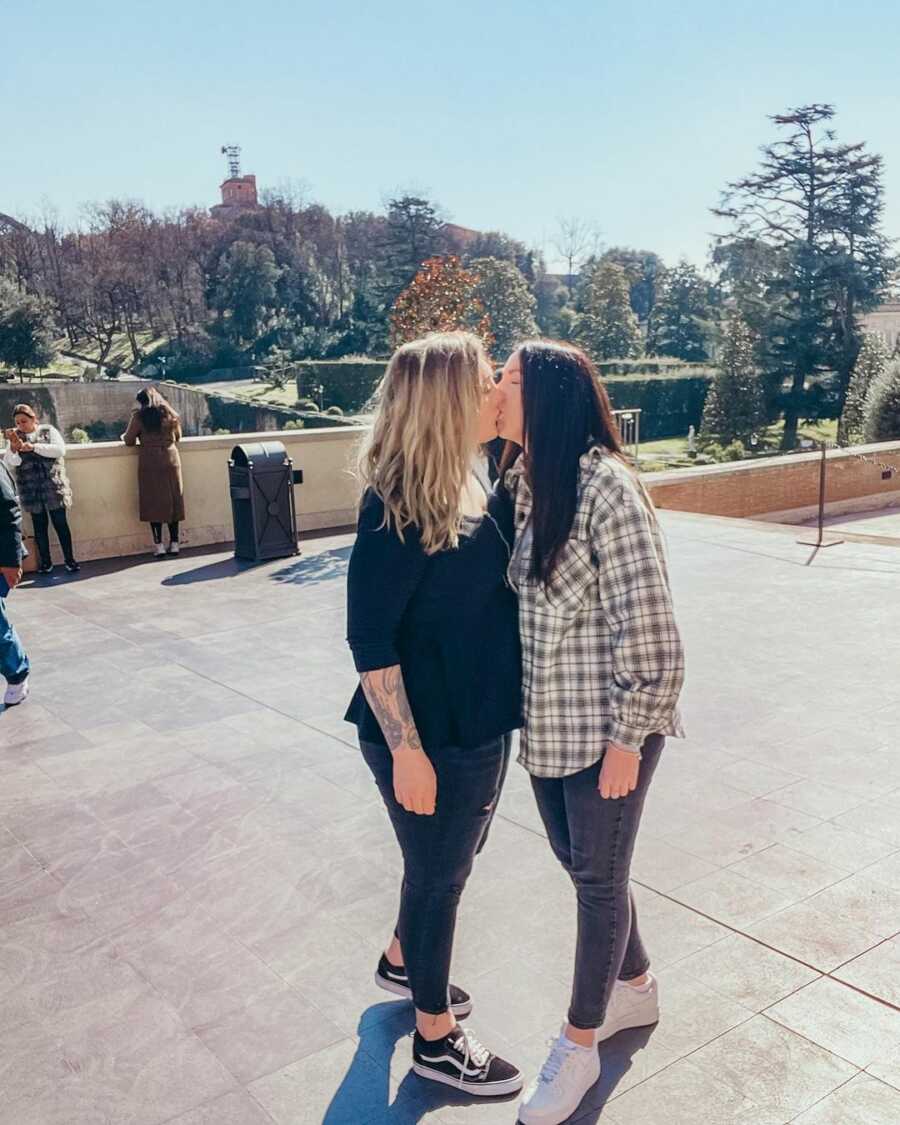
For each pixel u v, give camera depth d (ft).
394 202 307.99
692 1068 7.69
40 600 25.02
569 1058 7.18
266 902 10.46
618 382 191.52
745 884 10.46
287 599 24.41
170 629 21.84
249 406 241.14
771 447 176.04
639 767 6.82
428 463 6.40
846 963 9.02
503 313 256.73
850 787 12.76
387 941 9.68
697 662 18.12
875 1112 7.18
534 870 10.89
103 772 14.05
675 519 33.96
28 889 10.91
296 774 13.78
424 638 6.81
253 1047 8.20
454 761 6.88
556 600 6.67
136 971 9.33
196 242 357.00
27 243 341.21
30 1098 7.67
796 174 186.80
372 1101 7.54
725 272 199.62
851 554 27.43
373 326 310.45
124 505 30.55
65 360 356.38
